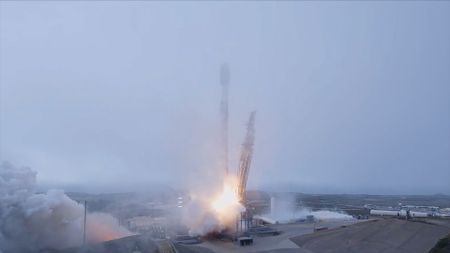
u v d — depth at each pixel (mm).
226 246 79188
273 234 92375
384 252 68312
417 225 78312
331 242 78250
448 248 62469
